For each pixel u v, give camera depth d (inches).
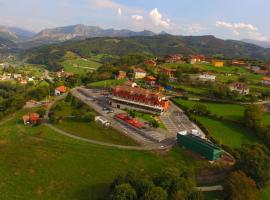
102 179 4505.4
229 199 4045.3
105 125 6205.7
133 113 6678.2
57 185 4345.5
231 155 5315.0
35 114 6929.1
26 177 4507.9
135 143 5492.1
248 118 6491.1
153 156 5068.9
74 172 4653.1
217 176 4690.0
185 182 3966.5
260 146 5216.5
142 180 3954.2
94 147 5374.0
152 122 6205.7
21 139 5738.2
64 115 6953.7
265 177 4475.9
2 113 7524.6
